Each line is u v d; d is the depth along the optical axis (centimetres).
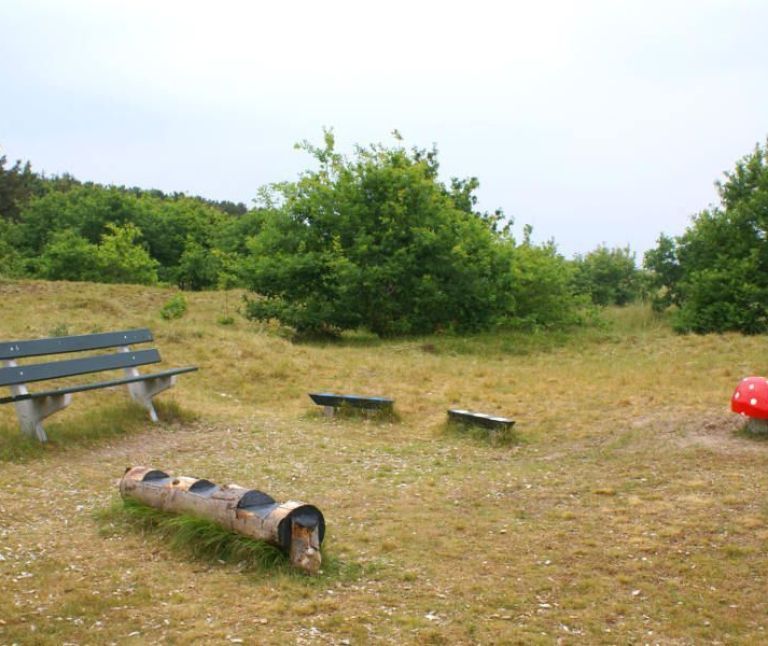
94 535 584
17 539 571
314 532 520
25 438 830
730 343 1741
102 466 797
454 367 1540
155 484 603
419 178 2241
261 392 1296
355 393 1290
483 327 2181
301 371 1433
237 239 4341
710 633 446
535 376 1412
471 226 2269
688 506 665
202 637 419
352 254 2116
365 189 2220
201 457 852
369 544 580
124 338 973
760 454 816
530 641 430
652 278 2403
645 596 494
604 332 2150
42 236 4738
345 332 2217
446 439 988
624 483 745
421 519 645
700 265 2209
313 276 2128
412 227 2161
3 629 422
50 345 870
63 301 2031
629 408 1084
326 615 452
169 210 5091
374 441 969
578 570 534
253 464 827
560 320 2238
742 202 2188
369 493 725
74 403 1076
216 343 1546
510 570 534
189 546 542
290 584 491
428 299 2109
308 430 1012
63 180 6638
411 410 1157
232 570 514
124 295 2423
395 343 1962
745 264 2053
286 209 2184
